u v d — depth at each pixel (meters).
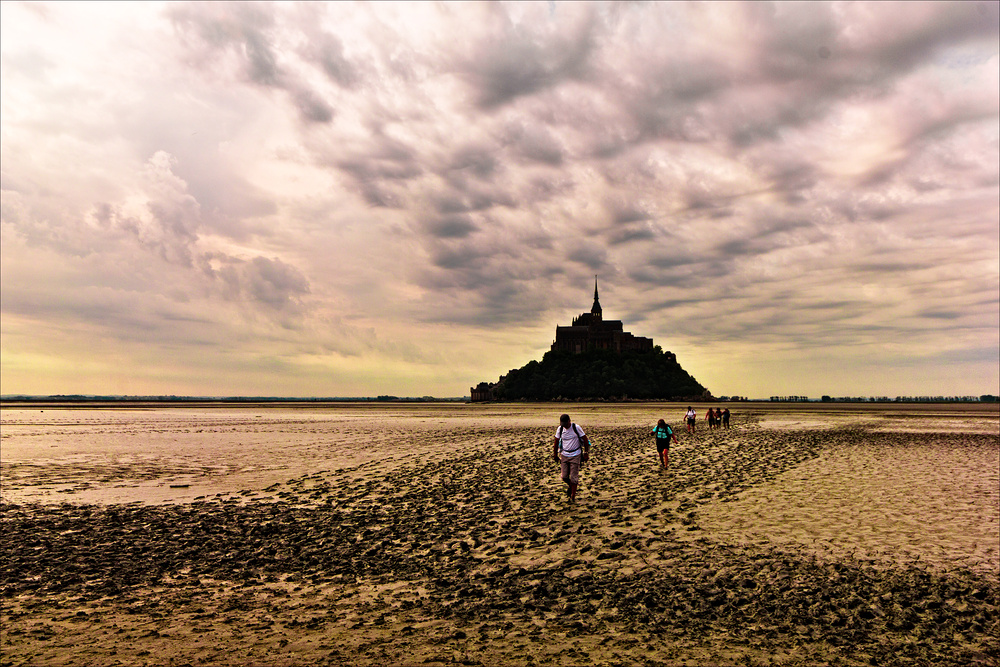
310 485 20.92
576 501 16.55
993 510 14.33
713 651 6.70
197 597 8.88
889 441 37.94
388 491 19.16
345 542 12.34
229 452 33.78
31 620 7.93
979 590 8.52
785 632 7.21
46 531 13.73
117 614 8.15
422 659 6.55
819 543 11.27
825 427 56.06
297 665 6.43
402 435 48.25
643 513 14.58
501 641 7.04
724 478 20.55
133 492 19.61
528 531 12.92
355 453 32.66
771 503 15.52
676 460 27.08
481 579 9.55
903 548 10.81
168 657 6.66
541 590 8.89
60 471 25.30
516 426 62.44
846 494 16.80
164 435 49.56
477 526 13.58
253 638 7.22
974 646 6.79
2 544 12.45
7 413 121.94
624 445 35.94
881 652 6.66
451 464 26.69
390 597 8.77
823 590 8.61
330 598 8.77
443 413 121.69
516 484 20.11
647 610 8.00
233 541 12.58
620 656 6.58
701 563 10.10
